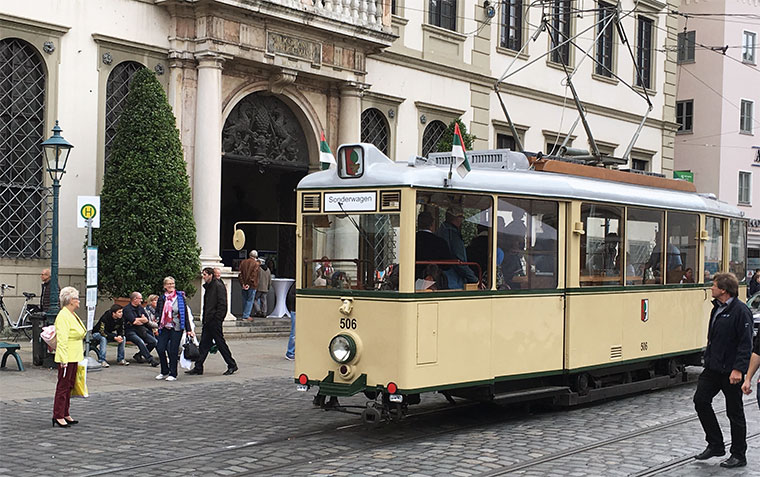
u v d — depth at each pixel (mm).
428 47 26203
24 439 9664
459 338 10062
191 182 20281
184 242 18438
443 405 12328
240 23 20484
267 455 8984
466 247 10227
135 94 18469
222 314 15078
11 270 17906
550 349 11258
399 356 9547
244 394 13094
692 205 14391
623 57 33406
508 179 10789
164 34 20234
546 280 11273
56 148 14977
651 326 13242
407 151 25719
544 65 30062
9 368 14930
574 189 11617
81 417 11016
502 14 28719
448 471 8391
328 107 23391
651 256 13336
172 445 9430
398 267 9641
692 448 9641
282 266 24688
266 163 22172
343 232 10125
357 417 11289
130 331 16016
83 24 18969
